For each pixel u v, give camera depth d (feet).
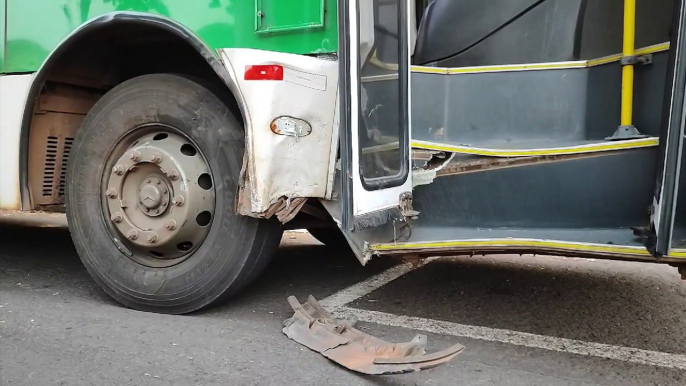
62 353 7.78
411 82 9.37
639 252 6.75
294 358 7.70
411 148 8.97
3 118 10.51
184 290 9.16
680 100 6.30
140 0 9.84
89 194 9.80
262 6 9.05
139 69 10.91
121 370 7.29
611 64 8.34
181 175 8.96
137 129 9.56
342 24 7.61
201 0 9.45
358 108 7.76
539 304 10.53
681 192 7.01
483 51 9.99
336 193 8.53
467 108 9.47
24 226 19.25
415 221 8.93
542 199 8.19
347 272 12.90
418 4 11.20
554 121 8.98
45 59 9.91
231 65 8.30
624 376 7.48
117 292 9.64
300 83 8.27
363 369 7.10
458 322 9.48
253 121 8.07
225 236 8.93
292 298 9.32
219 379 7.06
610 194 7.76
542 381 7.25
